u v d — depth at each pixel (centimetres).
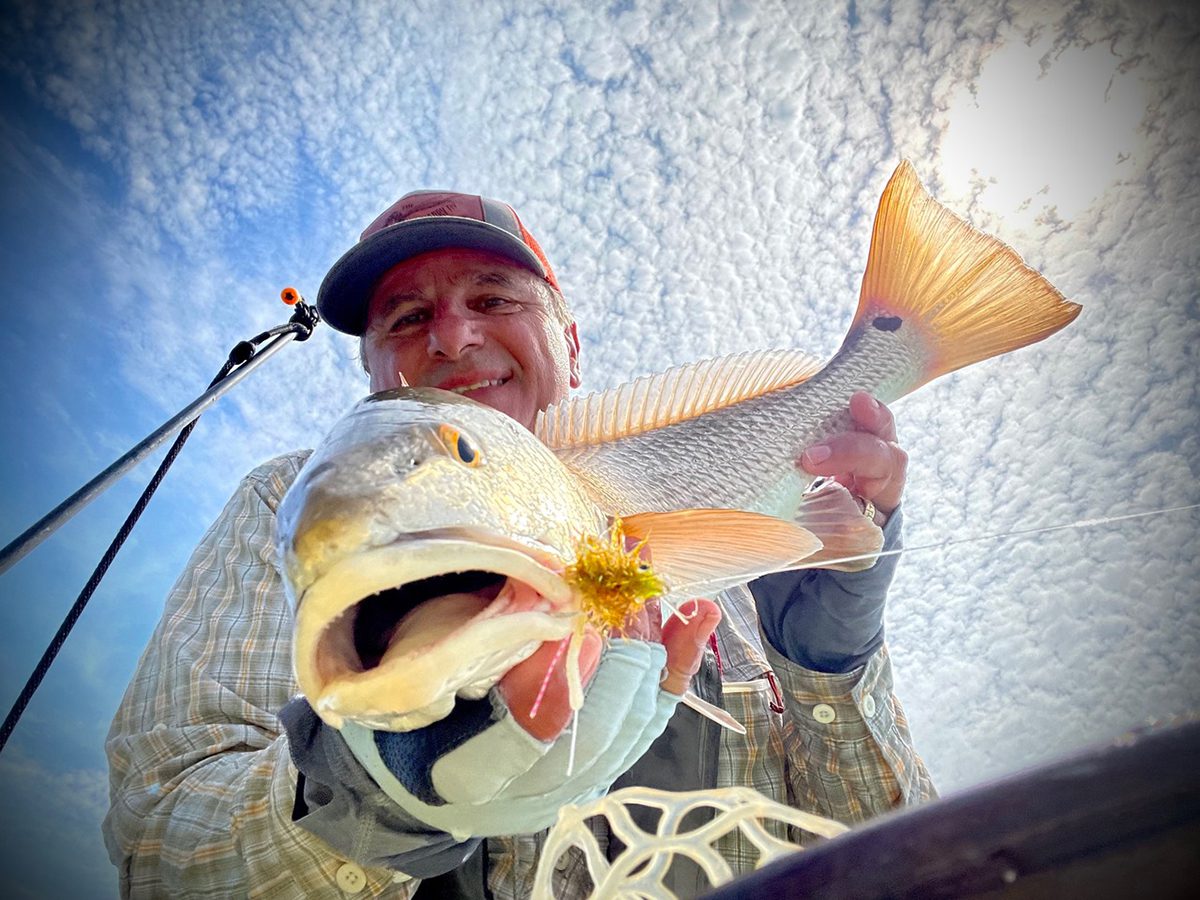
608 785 31
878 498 44
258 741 44
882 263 51
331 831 31
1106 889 10
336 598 21
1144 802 11
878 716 47
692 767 44
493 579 25
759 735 50
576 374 63
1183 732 11
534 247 62
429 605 23
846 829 13
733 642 55
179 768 42
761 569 34
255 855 36
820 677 45
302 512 23
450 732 26
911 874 12
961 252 50
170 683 46
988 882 11
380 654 23
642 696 31
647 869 16
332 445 25
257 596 51
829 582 43
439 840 31
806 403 46
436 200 60
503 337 53
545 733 25
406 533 23
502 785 26
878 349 49
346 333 60
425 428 26
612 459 40
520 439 30
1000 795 12
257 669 47
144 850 39
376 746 28
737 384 45
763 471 44
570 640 24
